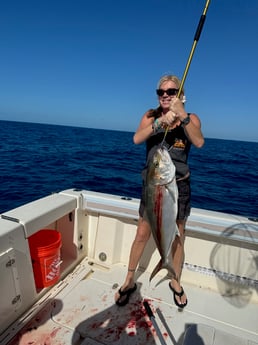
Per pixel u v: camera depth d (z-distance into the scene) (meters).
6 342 1.74
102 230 2.68
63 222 2.63
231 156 24.28
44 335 1.82
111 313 2.04
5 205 6.22
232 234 2.17
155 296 2.26
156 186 1.70
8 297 1.79
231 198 7.92
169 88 1.88
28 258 1.95
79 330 1.87
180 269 2.28
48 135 38.12
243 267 2.29
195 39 1.65
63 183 8.59
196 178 10.98
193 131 1.76
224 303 2.22
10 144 20.70
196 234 2.40
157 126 1.82
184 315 2.07
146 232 2.15
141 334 1.87
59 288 2.29
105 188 8.21
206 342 1.45
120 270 2.59
